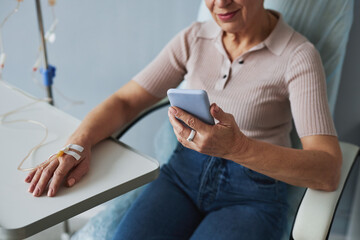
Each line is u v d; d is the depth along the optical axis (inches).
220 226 42.4
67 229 68.8
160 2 66.8
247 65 45.3
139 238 43.9
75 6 73.5
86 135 41.0
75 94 84.0
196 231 43.0
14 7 78.4
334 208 36.5
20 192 33.7
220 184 44.6
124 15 70.7
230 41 46.9
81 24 75.0
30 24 78.9
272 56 44.4
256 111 44.3
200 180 46.2
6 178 35.4
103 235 45.6
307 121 41.3
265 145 37.4
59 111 47.3
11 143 40.7
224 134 33.5
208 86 46.8
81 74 80.9
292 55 43.4
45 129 43.5
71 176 34.9
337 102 59.8
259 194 43.6
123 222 45.2
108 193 34.3
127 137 82.7
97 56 77.3
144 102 50.7
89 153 39.0
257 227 42.0
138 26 70.7
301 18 51.0
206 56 48.1
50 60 81.8
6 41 83.0
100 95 81.8
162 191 48.0
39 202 32.5
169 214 46.1
